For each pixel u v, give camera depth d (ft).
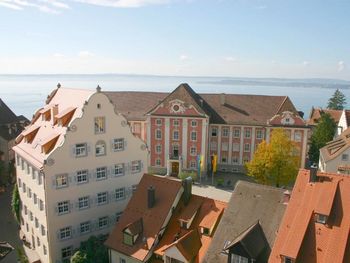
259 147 189.98
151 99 277.23
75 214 134.82
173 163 251.80
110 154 141.90
